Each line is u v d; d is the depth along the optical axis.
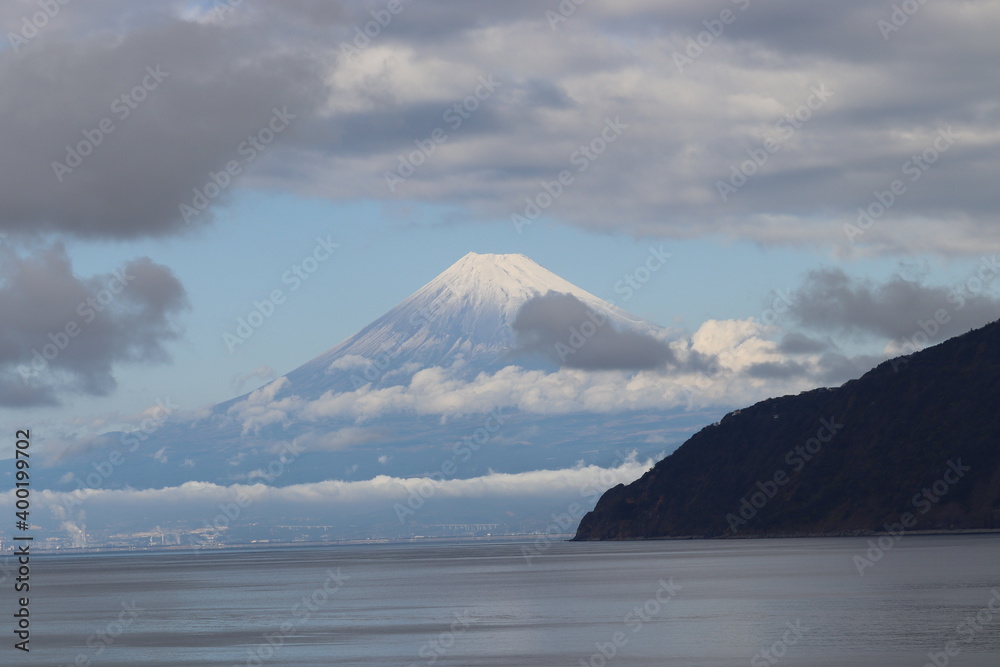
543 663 62.12
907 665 57.16
